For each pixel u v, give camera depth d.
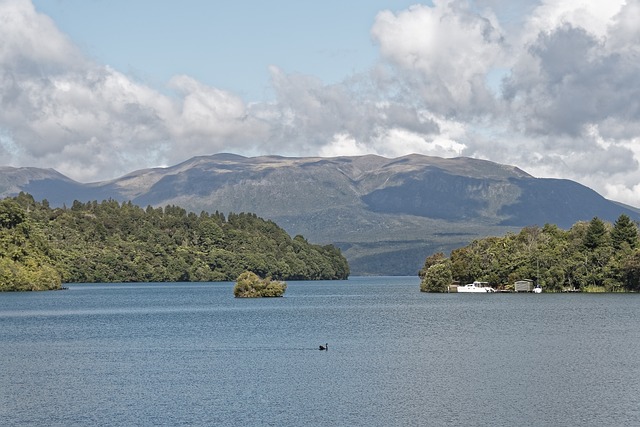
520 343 144.62
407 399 92.62
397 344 145.00
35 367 120.25
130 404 91.69
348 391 97.69
